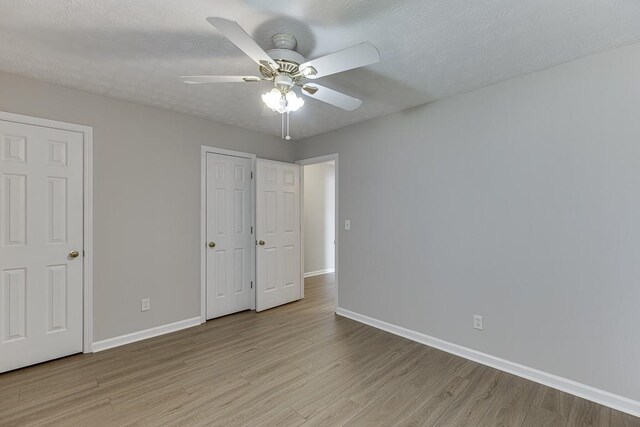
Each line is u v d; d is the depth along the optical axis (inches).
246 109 123.6
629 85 76.9
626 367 77.2
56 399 81.0
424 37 73.5
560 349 86.9
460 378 92.6
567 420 74.1
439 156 112.9
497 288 98.8
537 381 90.4
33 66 88.5
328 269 252.7
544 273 89.6
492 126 99.7
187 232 131.6
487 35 72.7
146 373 94.5
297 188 172.4
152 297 122.0
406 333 122.8
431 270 115.3
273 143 163.5
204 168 136.5
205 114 129.8
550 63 86.1
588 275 82.5
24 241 95.9
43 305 99.3
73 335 104.8
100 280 109.7
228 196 145.8
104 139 110.0
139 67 89.0
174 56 82.9
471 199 104.6
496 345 99.0
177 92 106.7
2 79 92.0
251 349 111.7
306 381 90.7
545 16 65.8
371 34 72.3
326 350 111.2
